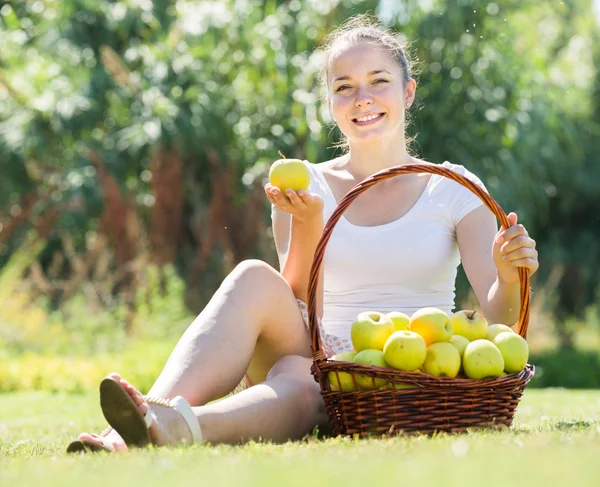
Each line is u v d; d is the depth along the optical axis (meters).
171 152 12.22
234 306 3.28
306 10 13.06
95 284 11.11
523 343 3.20
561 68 18.22
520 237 3.33
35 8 14.22
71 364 8.86
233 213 12.36
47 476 2.17
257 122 12.65
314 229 3.58
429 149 12.84
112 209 11.73
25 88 13.30
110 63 12.46
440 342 3.12
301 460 2.32
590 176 17.27
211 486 1.86
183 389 3.08
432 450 2.44
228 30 13.05
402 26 13.09
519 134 13.06
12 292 11.01
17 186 13.88
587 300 17.31
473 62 13.09
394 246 3.94
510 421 3.17
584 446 2.42
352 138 4.13
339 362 3.04
